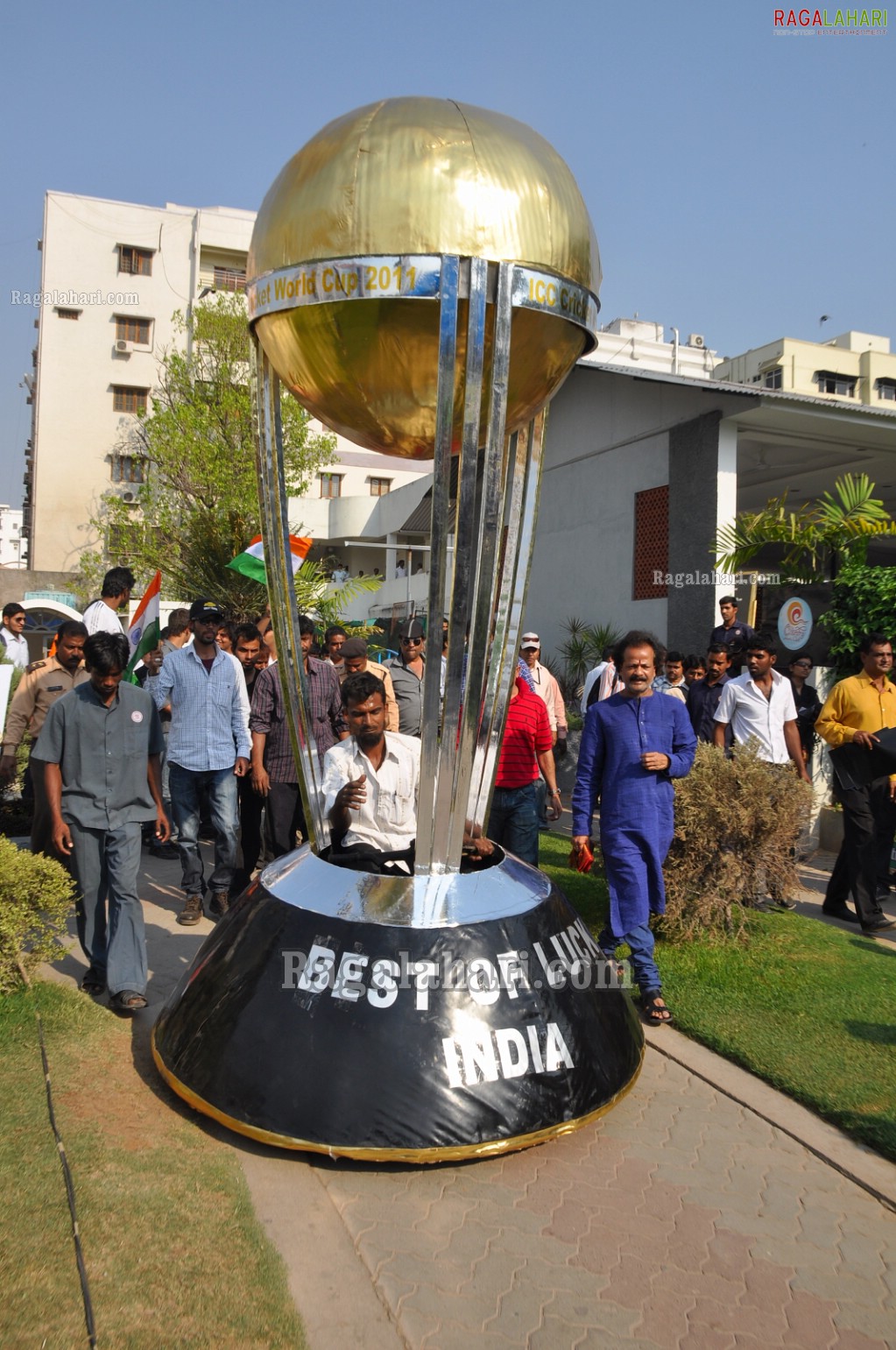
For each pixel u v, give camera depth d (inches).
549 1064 122.0
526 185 117.0
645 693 169.5
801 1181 117.5
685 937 198.7
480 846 150.9
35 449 1249.4
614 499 492.1
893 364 1424.7
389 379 122.1
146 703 168.1
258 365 141.1
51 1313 86.3
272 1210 106.7
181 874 245.1
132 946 161.2
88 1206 102.0
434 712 127.3
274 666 215.3
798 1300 95.8
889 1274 100.5
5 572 1074.1
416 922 124.6
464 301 116.0
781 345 1407.5
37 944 159.2
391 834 155.9
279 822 212.7
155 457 843.4
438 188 112.3
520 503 150.4
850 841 216.2
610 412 492.1
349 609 1039.6
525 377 128.6
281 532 145.2
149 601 296.0
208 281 1299.2
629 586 480.7
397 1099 113.8
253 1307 89.7
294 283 117.2
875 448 455.5
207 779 219.5
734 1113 133.6
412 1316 91.0
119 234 1272.1
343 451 1457.9
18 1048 139.6
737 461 494.6
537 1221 107.2
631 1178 116.7
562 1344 88.4
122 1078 135.8
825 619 317.7
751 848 201.3
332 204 113.8
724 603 339.6
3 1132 116.0
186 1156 115.3
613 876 167.5
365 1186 112.3
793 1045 150.8
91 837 163.0
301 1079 115.8
